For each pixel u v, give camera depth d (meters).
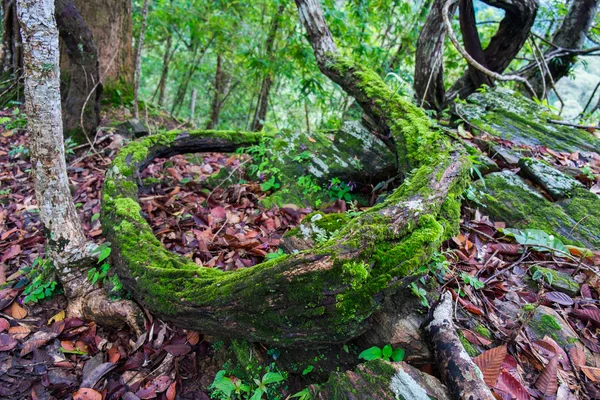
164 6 6.96
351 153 3.71
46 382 2.20
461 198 2.84
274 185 3.78
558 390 1.75
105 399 2.10
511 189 3.07
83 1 5.58
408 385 1.61
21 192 4.07
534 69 6.41
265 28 7.11
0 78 5.86
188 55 10.19
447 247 2.57
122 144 4.93
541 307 2.17
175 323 2.19
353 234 1.81
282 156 3.92
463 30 4.91
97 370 2.18
